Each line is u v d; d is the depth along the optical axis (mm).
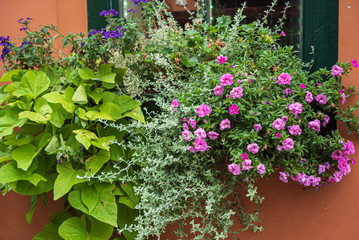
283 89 1714
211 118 1672
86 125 1749
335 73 1746
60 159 1684
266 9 2098
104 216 1673
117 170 1800
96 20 2172
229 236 1974
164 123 1790
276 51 1828
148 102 1958
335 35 1918
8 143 1729
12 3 2227
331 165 1786
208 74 1698
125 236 1828
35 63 1854
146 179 1714
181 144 1729
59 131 1741
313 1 1943
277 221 1940
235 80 1629
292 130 1607
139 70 1993
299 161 1684
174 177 1774
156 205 1760
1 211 2273
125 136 1885
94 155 1750
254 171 1584
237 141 1693
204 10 2164
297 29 2043
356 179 1862
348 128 1792
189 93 1720
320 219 1910
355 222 1879
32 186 1737
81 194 1703
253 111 1604
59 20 2193
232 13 2139
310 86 1712
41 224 2213
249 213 1830
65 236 1716
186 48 1942
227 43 1876
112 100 1802
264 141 1633
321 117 1711
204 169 1764
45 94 1750
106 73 1801
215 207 1758
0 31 2254
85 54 1772
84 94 1719
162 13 2135
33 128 1833
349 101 1848
